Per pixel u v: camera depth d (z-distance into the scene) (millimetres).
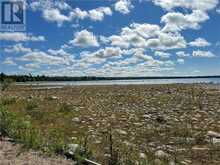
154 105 23328
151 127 14328
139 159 8664
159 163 8727
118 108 21438
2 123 10766
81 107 21766
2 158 8328
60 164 8078
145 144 11281
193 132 13133
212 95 32938
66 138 10891
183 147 10969
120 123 15406
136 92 40625
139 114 18406
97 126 14539
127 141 11539
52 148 9125
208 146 11039
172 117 17156
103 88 55562
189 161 9352
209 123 15234
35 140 9594
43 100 27281
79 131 13094
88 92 42375
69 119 16047
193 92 37094
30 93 39844
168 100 27375
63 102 25422
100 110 20234
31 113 16859
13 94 36938
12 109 17922
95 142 10773
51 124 14383
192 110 20000
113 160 8281
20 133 10297
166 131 13422
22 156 8547
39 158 8453
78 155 8500
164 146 11016
